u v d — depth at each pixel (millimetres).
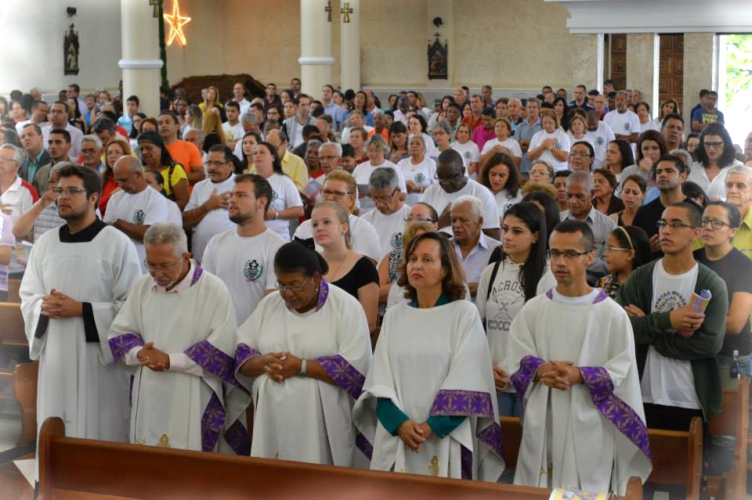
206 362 5777
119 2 27656
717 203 6023
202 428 5891
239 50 32562
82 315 6242
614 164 10469
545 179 9117
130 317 5996
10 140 11289
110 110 16453
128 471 5180
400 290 6684
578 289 5227
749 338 6070
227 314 5883
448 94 30156
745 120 25547
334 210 6359
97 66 26984
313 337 5570
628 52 20859
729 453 5910
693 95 20688
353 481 4812
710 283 5641
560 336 5203
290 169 10883
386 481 4762
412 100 21641
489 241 7141
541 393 5195
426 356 5242
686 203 5723
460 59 30391
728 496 5816
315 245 7090
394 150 13445
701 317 5457
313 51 23312
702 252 6156
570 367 5027
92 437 6375
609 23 20703
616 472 5184
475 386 5160
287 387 5523
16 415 8289
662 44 20922
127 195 8258
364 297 6383
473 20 30062
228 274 6805
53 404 6309
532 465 5203
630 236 6535
